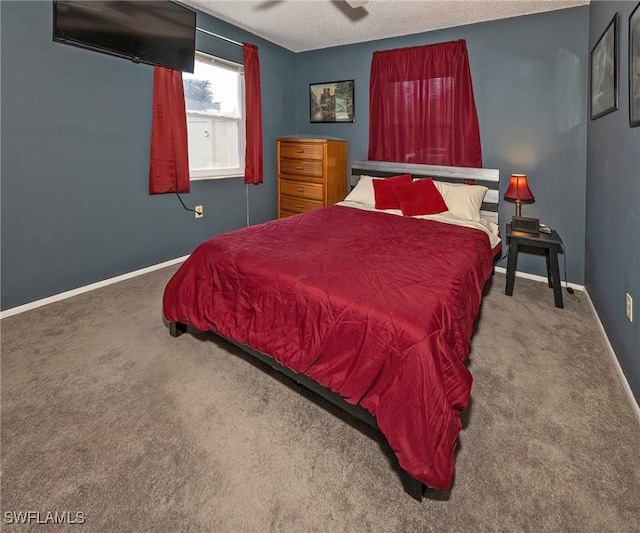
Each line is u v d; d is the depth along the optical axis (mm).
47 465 1348
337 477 1328
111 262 3125
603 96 2367
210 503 1223
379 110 4020
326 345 1510
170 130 3312
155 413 1630
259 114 4129
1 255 2451
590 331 2416
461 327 1540
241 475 1329
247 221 4363
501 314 2688
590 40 2895
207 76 3701
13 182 2451
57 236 2732
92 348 2139
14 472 1315
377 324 1386
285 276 1736
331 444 1479
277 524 1158
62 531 1121
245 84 3943
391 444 1240
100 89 2842
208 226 3936
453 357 1315
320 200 4180
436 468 1155
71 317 2520
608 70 2236
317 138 4363
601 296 2447
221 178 3939
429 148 3791
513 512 1190
